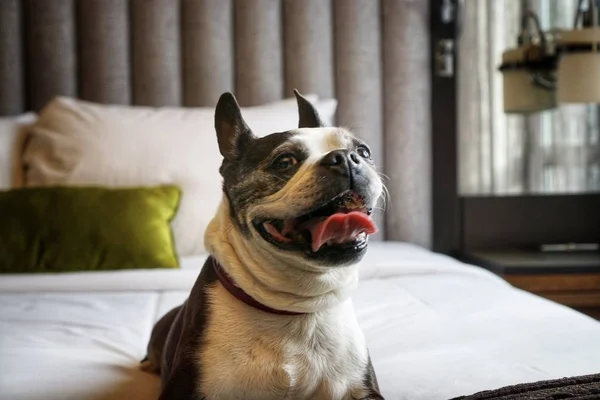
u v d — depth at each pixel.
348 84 2.48
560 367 1.02
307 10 2.46
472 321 1.31
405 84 2.50
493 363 1.05
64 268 1.79
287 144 0.98
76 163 2.05
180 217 2.03
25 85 2.39
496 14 2.71
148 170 2.04
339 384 0.96
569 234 2.77
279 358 0.93
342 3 2.48
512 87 2.49
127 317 1.41
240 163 1.02
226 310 0.95
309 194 0.89
